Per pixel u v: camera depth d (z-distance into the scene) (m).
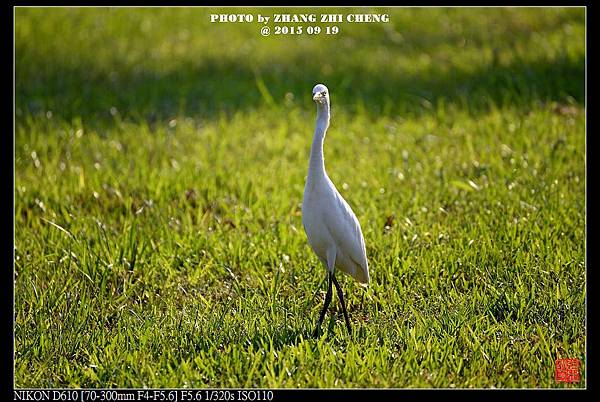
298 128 17.20
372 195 13.27
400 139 16.14
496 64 20.03
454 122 16.89
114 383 8.46
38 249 11.59
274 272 10.87
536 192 12.69
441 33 24.25
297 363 8.66
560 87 17.75
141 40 23.83
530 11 24.92
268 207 12.93
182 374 8.41
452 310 9.57
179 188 13.59
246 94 19.50
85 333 9.45
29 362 8.98
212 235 11.79
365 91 19.62
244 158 15.19
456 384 8.30
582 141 14.70
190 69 21.36
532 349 8.71
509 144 15.21
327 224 9.51
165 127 17.06
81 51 22.47
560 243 11.12
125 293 10.44
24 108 17.86
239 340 9.11
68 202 13.11
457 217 12.20
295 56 22.59
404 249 11.19
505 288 9.97
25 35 22.84
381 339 9.20
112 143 15.88
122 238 11.66
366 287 10.43
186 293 10.46
